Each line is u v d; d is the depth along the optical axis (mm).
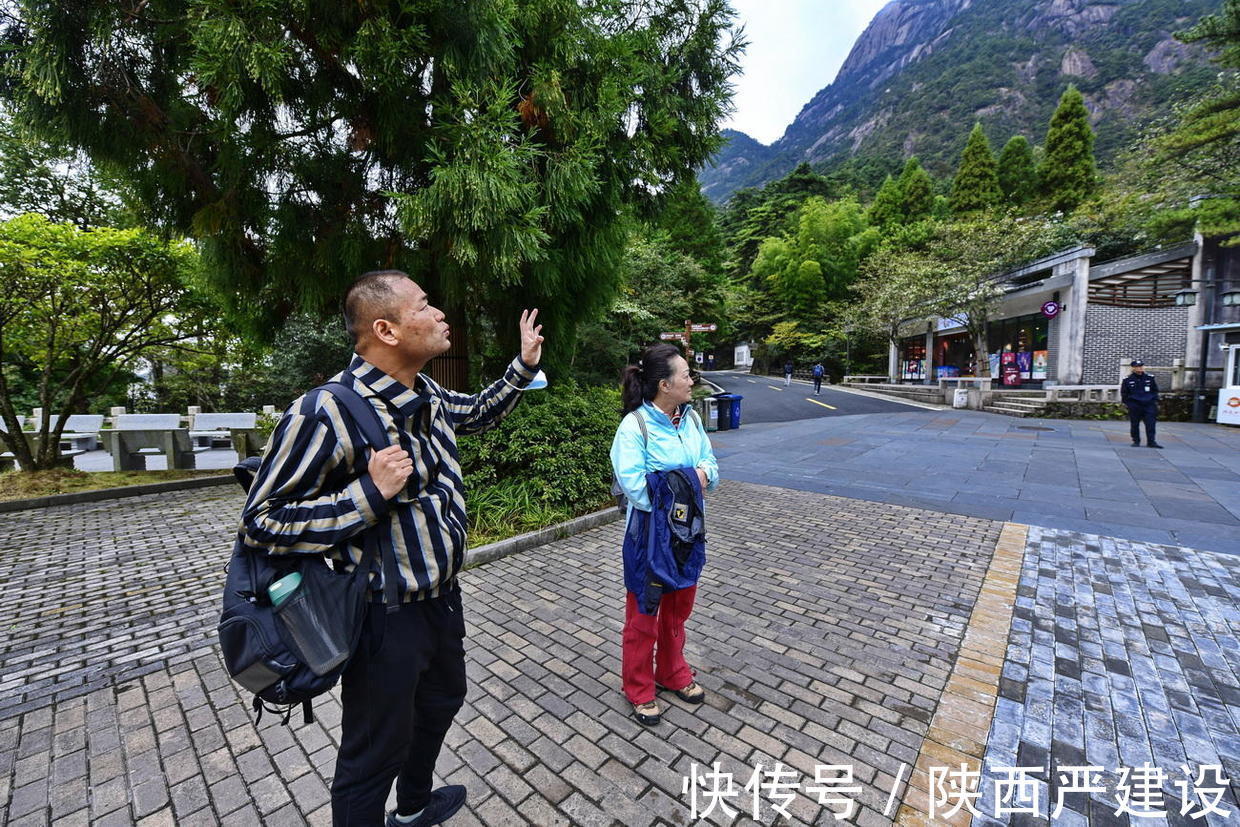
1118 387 14367
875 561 4082
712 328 14086
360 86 3797
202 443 9719
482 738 2188
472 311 5645
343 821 1327
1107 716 2275
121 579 3945
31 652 2895
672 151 5230
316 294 4363
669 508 2129
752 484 6820
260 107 3561
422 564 1325
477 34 3533
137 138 3740
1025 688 2477
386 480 1164
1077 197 25531
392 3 3430
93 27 3186
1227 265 13867
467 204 3541
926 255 22656
